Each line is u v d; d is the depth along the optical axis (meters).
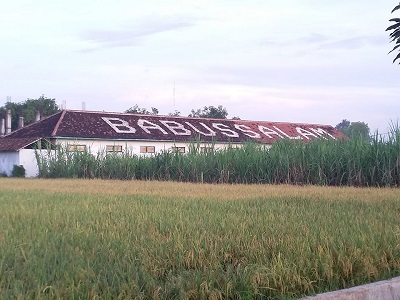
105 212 12.33
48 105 76.19
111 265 6.75
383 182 22.52
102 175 34.38
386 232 8.89
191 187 22.50
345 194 17.39
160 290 5.99
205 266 6.95
